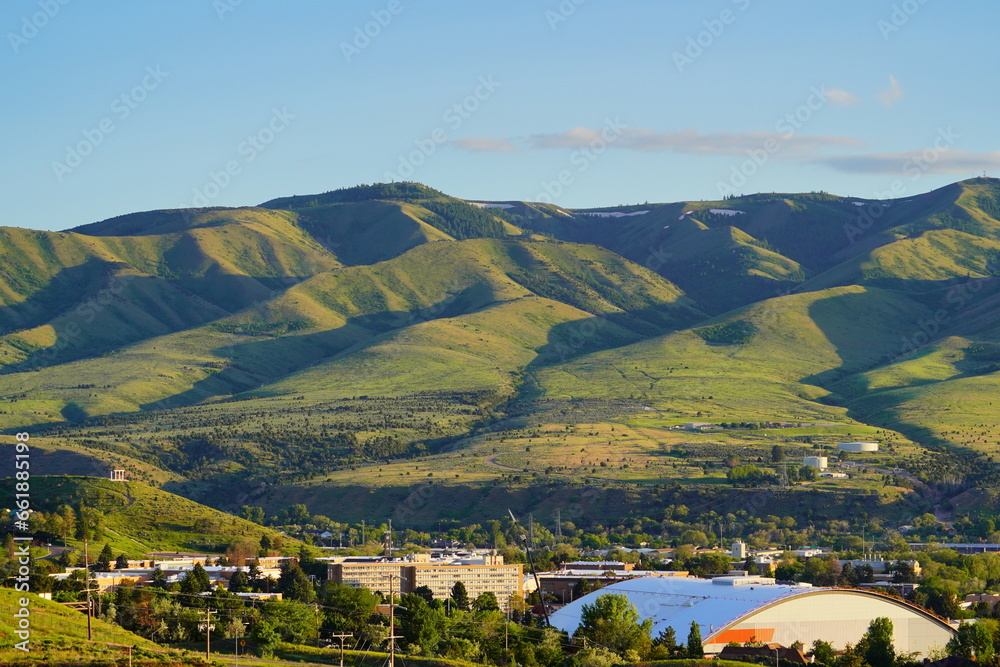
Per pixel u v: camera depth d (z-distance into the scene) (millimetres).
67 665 166500
